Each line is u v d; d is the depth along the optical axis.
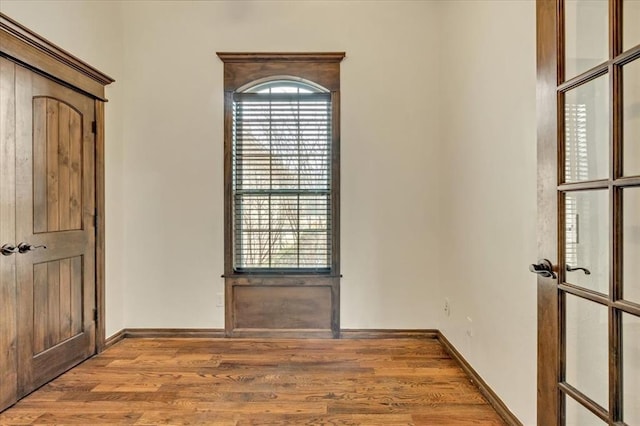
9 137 2.04
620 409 1.04
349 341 3.05
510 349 1.87
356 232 3.14
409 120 3.11
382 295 3.13
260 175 3.16
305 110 3.13
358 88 3.11
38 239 2.25
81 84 2.58
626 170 1.04
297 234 3.17
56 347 2.40
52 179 2.36
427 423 1.90
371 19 3.10
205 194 3.14
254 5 3.11
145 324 3.13
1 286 2.00
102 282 2.84
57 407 2.04
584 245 1.21
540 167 1.37
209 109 3.13
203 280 3.14
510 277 1.87
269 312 3.15
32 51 2.16
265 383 2.31
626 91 1.04
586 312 1.21
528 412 1.70
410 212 3.12
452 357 2.71
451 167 2.78
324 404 2.07
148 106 3.12
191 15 3.11
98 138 2.80
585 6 1.21
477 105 2.29
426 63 3.10
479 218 2.26
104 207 2.88
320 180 3.16
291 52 3.10
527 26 1.70
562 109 1.26
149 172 3.13
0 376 1.99
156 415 1.96
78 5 2.58
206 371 2.48
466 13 2.47
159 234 3.13
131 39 3.12
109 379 2.37
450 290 2.80
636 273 1.05
